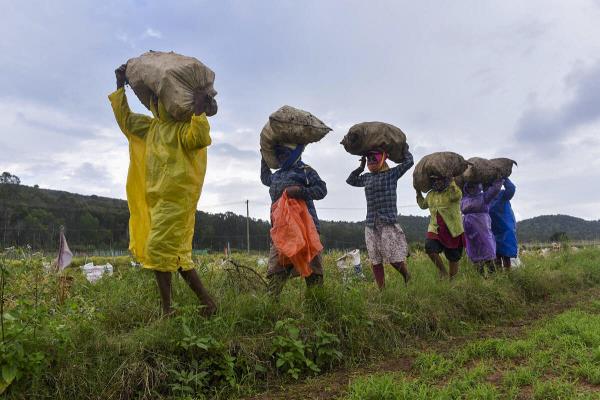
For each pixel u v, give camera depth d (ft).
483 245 29.50
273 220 18.56
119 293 18.52
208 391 13.99
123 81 17.04
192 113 15.35
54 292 17.56
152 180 15.78
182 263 15.85
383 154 23.84
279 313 17.24
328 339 16.62
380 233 23.72
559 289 31.04
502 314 24.23
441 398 12.15
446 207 26.99
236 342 15.25
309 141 18.86
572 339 17.10
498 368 15.15
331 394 13.97
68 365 12.81
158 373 13.50
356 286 22.47
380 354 17.80
